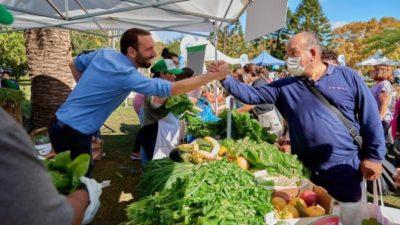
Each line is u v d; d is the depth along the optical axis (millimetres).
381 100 4504
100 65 2371
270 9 2104
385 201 4203
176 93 2314
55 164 1097
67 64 6258
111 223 3410
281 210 1687
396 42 22438
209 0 3752
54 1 3826
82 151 2574
